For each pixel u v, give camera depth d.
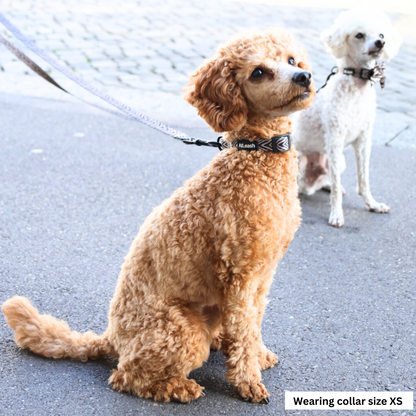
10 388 0.89
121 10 3.35
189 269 0.86
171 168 1.59
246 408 0.87
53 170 1.56
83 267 1.16
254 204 0.83
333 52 1.33
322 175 1.47
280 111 0.83
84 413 0.85
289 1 3.71
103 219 1.33
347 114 1.32
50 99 2.08
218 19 3.16
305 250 1.23
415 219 1.35
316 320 1.03
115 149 1.71
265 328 1.01
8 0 3.48
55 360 0.94
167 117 1.90
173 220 0.86
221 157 0.87
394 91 2.16
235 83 0.83
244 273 0.85
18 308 0.92
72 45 2.63
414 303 1.07
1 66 2.37
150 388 0.88
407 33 2.94
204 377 0.93
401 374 0.92
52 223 1.31
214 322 0.92
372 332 1.00
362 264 1.19
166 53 2.55
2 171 1.54
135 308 0.87
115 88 2.13
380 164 1.62
